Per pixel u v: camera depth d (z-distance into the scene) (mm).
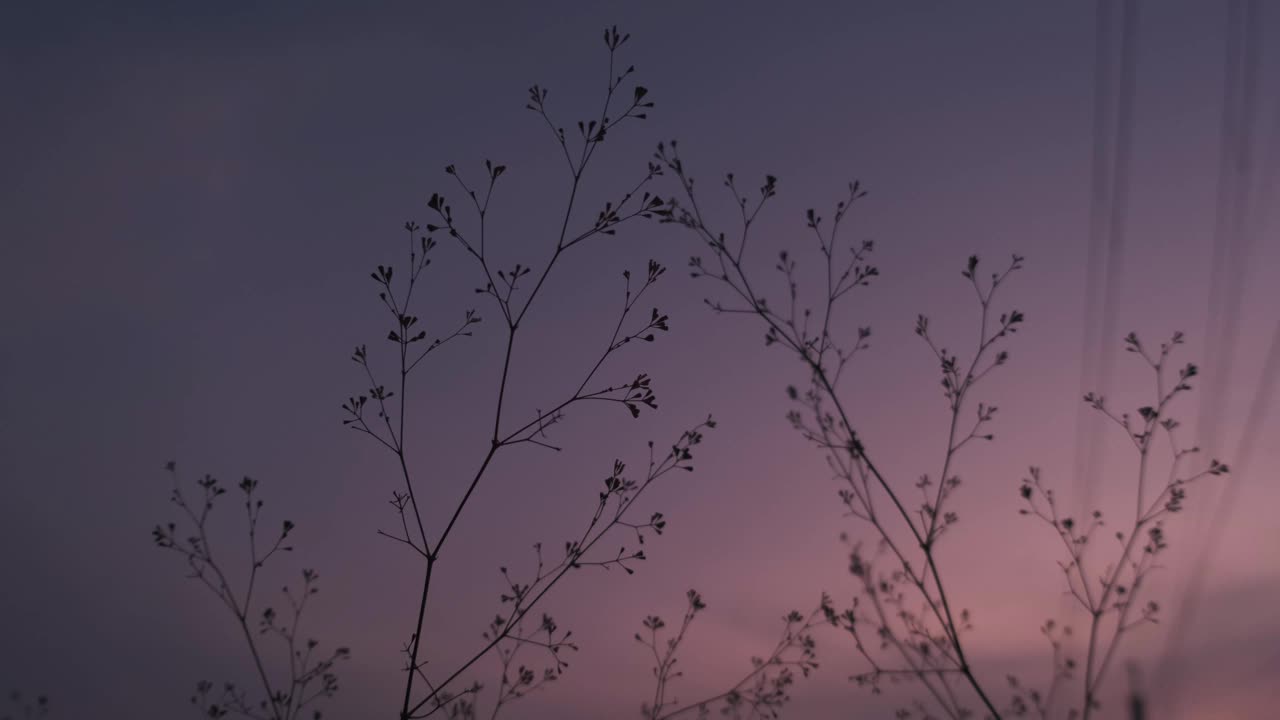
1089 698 4352
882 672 5379
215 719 5672
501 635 5195
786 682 5969
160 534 5551
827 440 5531
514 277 5281
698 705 6066
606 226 5273
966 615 5352
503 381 5242
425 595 5105
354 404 5273
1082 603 4699
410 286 5234
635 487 5340
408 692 4984
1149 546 4691
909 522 5199
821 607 5961
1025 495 5164
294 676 5785
